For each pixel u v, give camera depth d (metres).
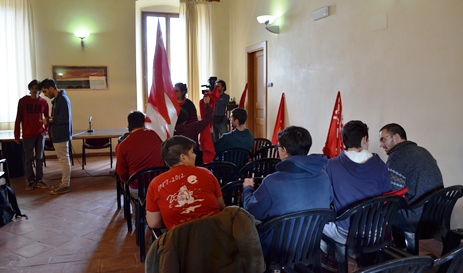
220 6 7.45
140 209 2.62
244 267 1.44
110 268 2.55
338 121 3.77
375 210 1.96
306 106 4.86
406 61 3.21
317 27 4.55
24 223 3.43
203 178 1.86
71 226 3.35
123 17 7.07
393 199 1.96
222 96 5.84
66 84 6.89
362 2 3.74
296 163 1.74
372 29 3.60
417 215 2.26
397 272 1.24
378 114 3.57
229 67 7.63
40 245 2.93
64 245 2.93
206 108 3.51
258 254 1.44
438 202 2.21
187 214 1.77
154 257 1.39
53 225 3.38
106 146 5.91
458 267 1.45
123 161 2.90
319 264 1.86
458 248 1.37
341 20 4.08
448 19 2.80
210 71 7.46
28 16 6.52
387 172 2.07
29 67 6.61
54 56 6.79
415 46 3.12
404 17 3.22
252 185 1.99
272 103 5.88
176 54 7.56
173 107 3.09
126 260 2.67
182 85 4.11
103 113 7.13
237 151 3.47
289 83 5.30
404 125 3.26
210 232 1.44
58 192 4.43
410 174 2.29
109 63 7.07
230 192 2.24
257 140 4.42
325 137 4.44
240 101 6.68
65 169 4.46
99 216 3.62
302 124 4.98
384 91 3.48
